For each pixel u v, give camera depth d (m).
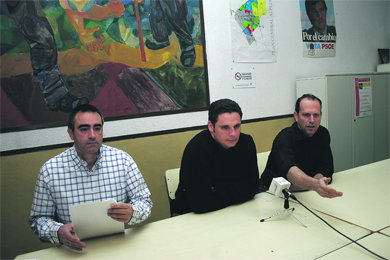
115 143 2.02
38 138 1.81
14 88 1.74
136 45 2.07
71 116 1.21
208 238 0.99
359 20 3.35
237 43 2.51
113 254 0.92
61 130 1.87
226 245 0.94
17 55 1.74
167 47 2.19
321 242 0.92
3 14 1.70
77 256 0.93
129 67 2.06
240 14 2.51
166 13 2.16
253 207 1.26
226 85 2.49
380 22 3.55
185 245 0.96
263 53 2.67
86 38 1.91
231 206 1.29
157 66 2.16
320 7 3.01
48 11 1.80
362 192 1.34
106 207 0.97
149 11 2.10
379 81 3.08
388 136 3.24
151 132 2.15
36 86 1.79
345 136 2.81
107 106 2.00
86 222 0.98
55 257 0.93
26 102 1.77
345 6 3.21
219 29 2.42
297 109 1.56
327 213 1.14
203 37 2.33
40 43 1.79
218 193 1.29
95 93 1.96
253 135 2.65
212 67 2.41
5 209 1.74
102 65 1.97
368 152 3.04
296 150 1.58
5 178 1.73
